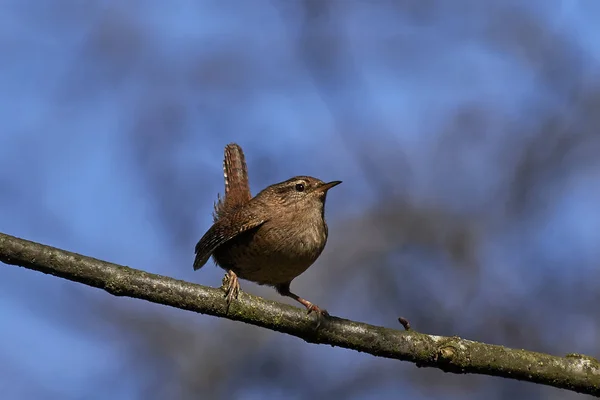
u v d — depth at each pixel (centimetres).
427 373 1359
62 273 761
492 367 802
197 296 791
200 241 1022
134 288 775
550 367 802
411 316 1441
